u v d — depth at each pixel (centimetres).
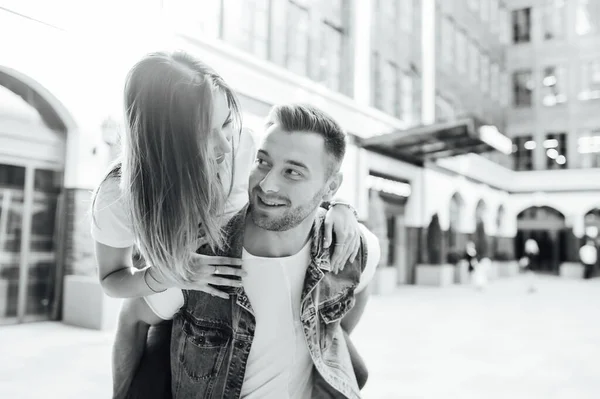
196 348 127
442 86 2181
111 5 779
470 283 2111
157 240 108
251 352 129
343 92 1488
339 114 1373
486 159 2433
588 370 665
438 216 1944
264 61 1072
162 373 137
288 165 118
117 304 776
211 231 114
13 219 782
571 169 2698
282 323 131
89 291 767
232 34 1042
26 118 778
